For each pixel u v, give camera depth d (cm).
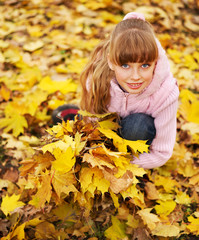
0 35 301
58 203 156
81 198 145
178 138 215
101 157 141
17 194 177
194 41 311
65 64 274
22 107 221
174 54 286
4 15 328
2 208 164
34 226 161
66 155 133
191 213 171
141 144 143
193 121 225
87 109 175
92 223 163
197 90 254
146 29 130
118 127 155
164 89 147
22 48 289
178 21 336
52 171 142
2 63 270
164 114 154
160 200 173
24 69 263
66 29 314
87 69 166
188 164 194
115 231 158
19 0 349
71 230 160
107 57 143
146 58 126
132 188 146
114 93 159
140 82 134
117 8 342
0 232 159
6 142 209
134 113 164
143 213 160
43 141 154
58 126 151
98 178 141
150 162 165
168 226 159
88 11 337
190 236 161
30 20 323
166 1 358
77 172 147
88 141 149
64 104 221
